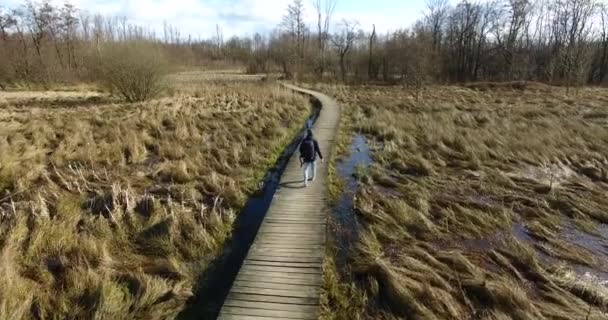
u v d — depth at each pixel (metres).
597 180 12.67
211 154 14.66
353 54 61.91
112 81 27.06
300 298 6.18
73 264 7.28
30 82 36.53
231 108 24.91
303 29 64.38
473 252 8.27
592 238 9.00
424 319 6.06
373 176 12.91
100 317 5.88
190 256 8.02
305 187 10.94
